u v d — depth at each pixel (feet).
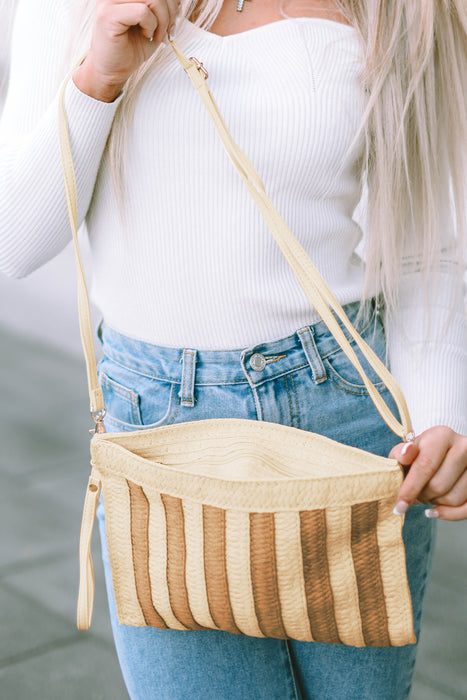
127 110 3.27
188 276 3.36
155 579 3.23
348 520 3.05
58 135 3.21
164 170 3.29
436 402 3.66
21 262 3.43
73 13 3.37
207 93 3.05
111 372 3.59
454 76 3.68
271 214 3.06
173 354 3.44
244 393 3.41
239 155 3.03
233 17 3.45
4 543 10.06
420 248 3.77
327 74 3.39
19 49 3.53
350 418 3.56
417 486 3.02
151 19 2.95
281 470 3.25
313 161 3.37
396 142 3.55
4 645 7.99
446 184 3.87
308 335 3.46
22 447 13.19
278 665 3.67
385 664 3.79
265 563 3.08
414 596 3.92
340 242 3.64
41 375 17.30
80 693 7.27
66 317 19.31
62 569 9.47
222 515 3.08
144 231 3.37
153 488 3.14
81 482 11.89
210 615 3.20
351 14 3.56
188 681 3.61
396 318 3.77
